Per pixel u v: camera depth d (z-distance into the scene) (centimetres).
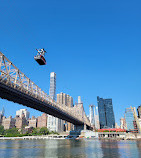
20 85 5856
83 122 17612
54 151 4622
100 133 17775
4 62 4869
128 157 3384
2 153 4250
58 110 10088
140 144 7388
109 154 3888
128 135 18125
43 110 8938
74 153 4134
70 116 12938
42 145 7288
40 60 4953
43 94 7962
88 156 3591
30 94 6538
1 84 4950
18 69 5644
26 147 6216
